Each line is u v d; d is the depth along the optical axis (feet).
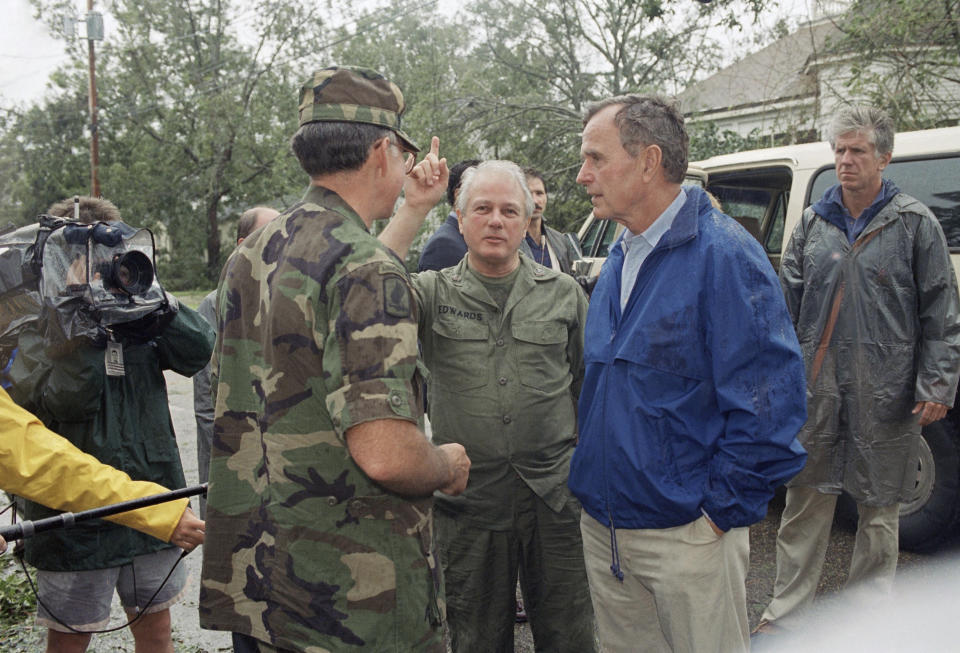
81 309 7.16
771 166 15.40
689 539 6.61
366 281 5.07
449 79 70.13
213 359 6.09
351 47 87.81
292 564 5.15
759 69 50.16
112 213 8.98
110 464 7.76
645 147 6.64
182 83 102.99
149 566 8.25
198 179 101.65
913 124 29.07
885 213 10.11
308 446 5.15
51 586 7.85
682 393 6.59
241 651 5.68
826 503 10.50
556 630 8.41
